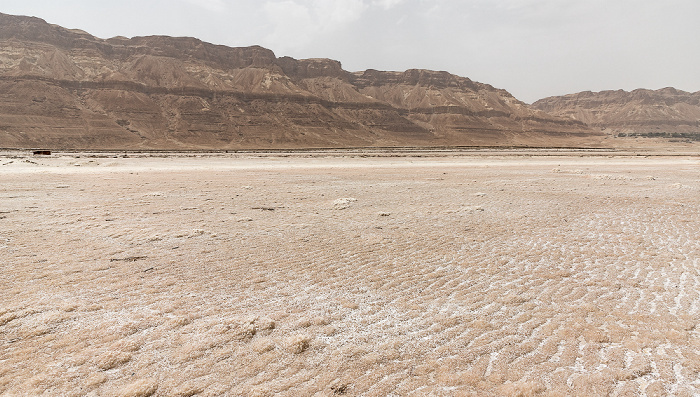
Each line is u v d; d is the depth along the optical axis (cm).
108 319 606
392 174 3662
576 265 910
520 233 1234
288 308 662
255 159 6456
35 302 666
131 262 909
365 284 783
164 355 507
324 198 2034
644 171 3959
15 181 2730
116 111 18762
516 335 570
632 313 645
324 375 468
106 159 5912
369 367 486
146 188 2427
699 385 452
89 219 1418
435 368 485
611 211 1627
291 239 1148
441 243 1108
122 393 427
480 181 2936
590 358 507
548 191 2309
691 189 2319
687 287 761
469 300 703
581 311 653
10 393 428
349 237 1175
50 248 1023
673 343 547
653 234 1219
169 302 676
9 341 538
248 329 570
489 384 450
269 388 441
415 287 768
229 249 1033
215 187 2514
